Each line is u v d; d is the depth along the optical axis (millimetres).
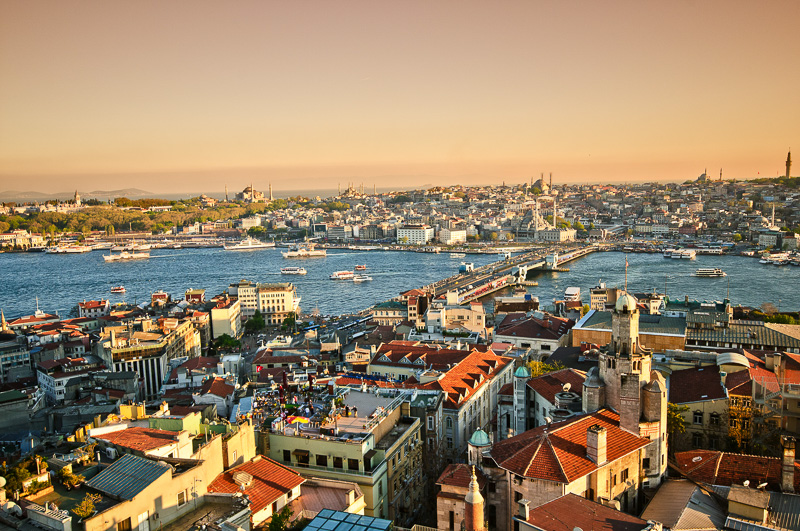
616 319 91062
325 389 127875
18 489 65312
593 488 79000
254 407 116750
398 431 107875
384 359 178625
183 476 69125
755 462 85375
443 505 82562
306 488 84750
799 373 113500
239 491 74750
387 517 97500
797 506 72812
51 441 126750
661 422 87688
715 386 117875
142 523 63906
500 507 81875
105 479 68062
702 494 80062
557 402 105750
